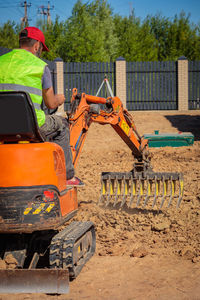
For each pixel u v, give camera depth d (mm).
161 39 46281
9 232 3773
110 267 4500
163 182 6227
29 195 3754
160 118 20469
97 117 5566
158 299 3689
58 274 3750
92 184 8492
